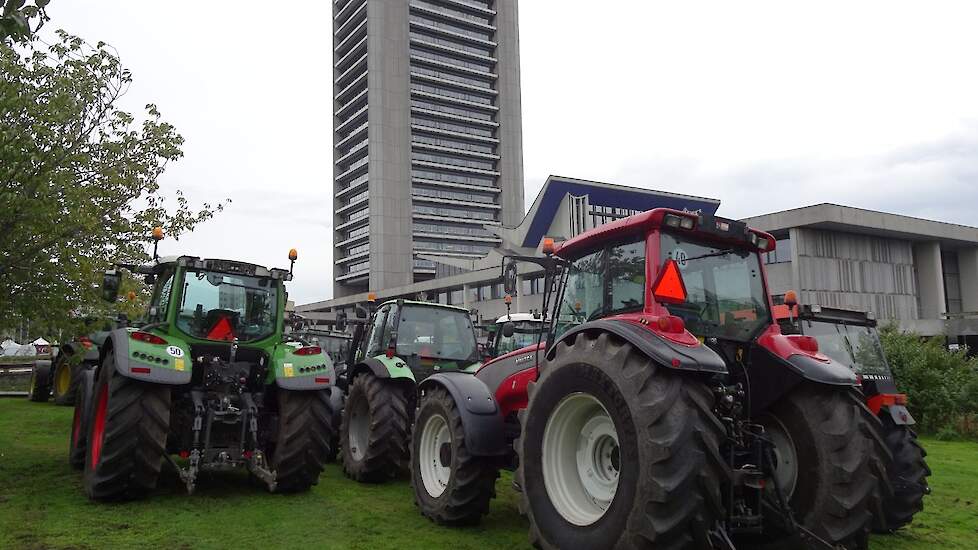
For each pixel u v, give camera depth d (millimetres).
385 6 86562
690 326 4438
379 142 84250
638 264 4492
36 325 7570
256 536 4992
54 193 7445
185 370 6027
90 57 8078
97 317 7863
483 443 5262
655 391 3672
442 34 93688
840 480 4250
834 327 7531
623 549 3664
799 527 4109
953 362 13539
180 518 5441
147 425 5832
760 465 4164
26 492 6199
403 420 7160
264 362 6844
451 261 52250
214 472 7375
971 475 8617
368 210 86125
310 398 6609
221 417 6258
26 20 4078
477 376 6258
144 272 7316
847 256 31531
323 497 6410
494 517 5766
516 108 98250
